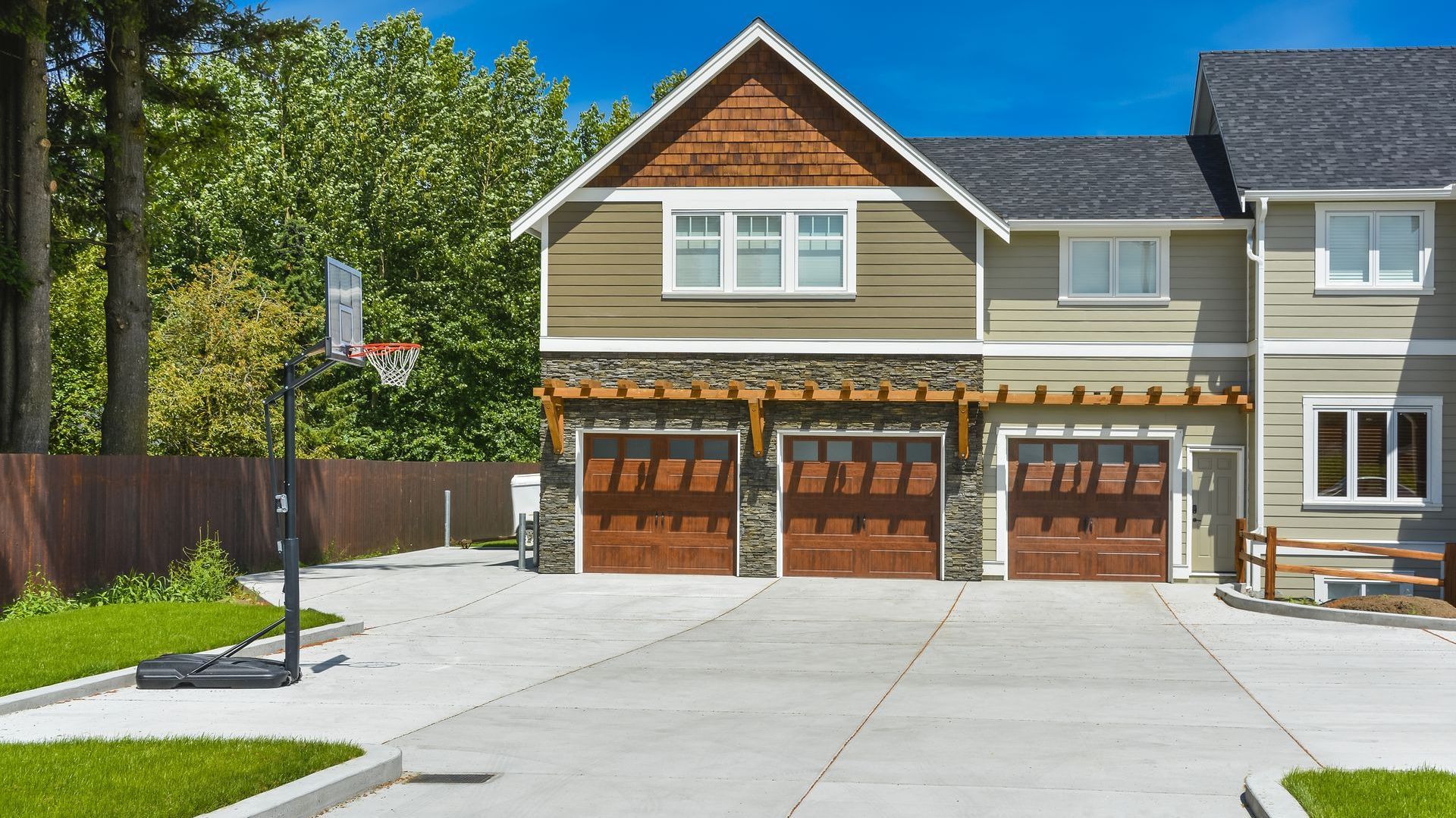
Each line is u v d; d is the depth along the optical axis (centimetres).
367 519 2859
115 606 1661
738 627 1703
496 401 4294
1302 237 2164
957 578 2200
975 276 2209
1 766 821
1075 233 2239
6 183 2030
